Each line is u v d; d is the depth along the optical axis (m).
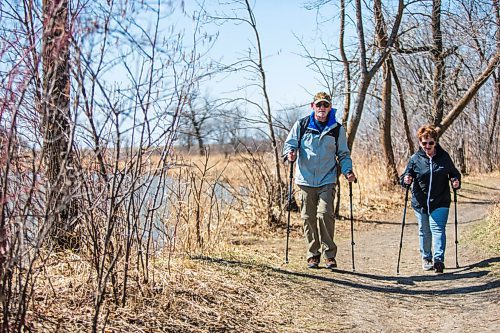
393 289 6.29
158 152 4.93
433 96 15.30
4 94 3.42
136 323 4.40
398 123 20.69
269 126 10.66
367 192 14.56
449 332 4.90
